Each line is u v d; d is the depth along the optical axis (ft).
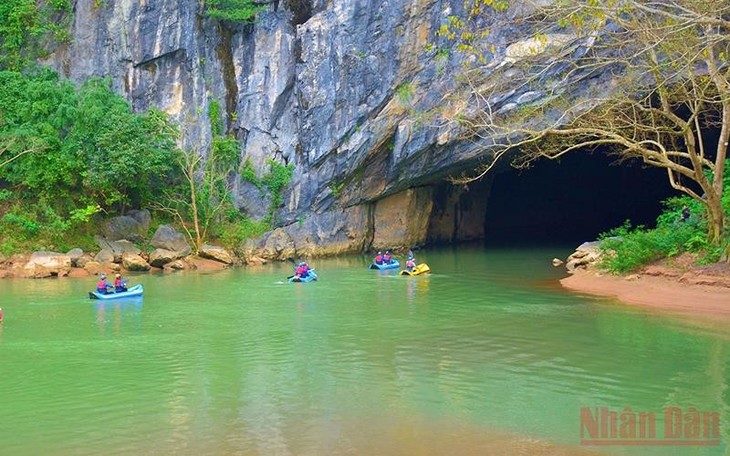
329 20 118.73
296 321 63.26
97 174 104.88
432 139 116.37
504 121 109.29
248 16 121.29
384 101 117.29
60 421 36.86
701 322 59.52
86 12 121.39
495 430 34.86
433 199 136.36
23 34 120.26
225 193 118.62
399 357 49.65
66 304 73.31
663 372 44.62
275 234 119.75
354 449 32.63
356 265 110.01
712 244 75.87
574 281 85.30
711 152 137.80
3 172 106.63
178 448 32.96
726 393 40.09
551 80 103.55
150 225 113.19
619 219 177.78
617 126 81.71
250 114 124.06
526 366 46.60
